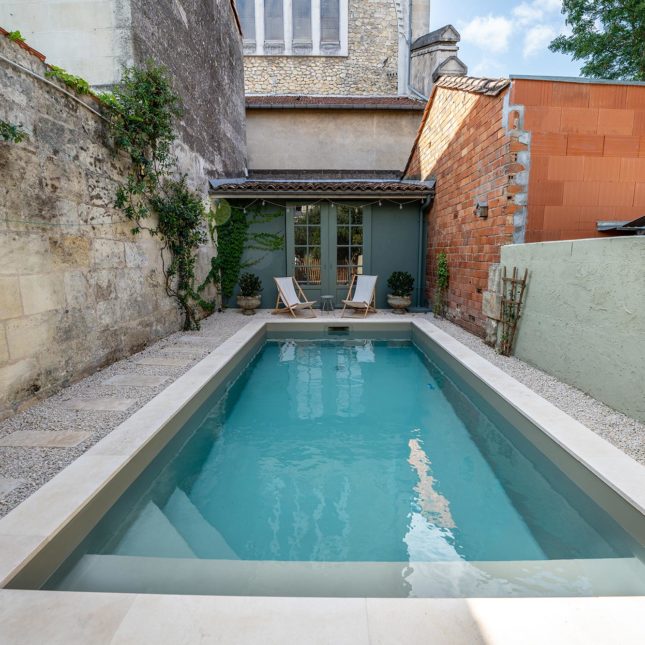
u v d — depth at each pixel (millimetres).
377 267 8188
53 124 3229
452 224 6387
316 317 7172
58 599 1345
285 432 3340
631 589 1646
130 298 4477
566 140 4414
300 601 1346
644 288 2598
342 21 12672
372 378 4742
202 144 6988
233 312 7746
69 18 4602
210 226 7309
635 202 4531
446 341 5141
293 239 8008
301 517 2246
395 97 12031
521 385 3434
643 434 2490
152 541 2002
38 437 2486
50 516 1700
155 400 3070
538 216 4500
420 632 1231
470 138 5566
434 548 1976
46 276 3150
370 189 7359
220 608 1313
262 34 12781
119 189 4195
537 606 1335
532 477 2635
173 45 5715
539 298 3883
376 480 2619
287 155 10711
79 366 3562
